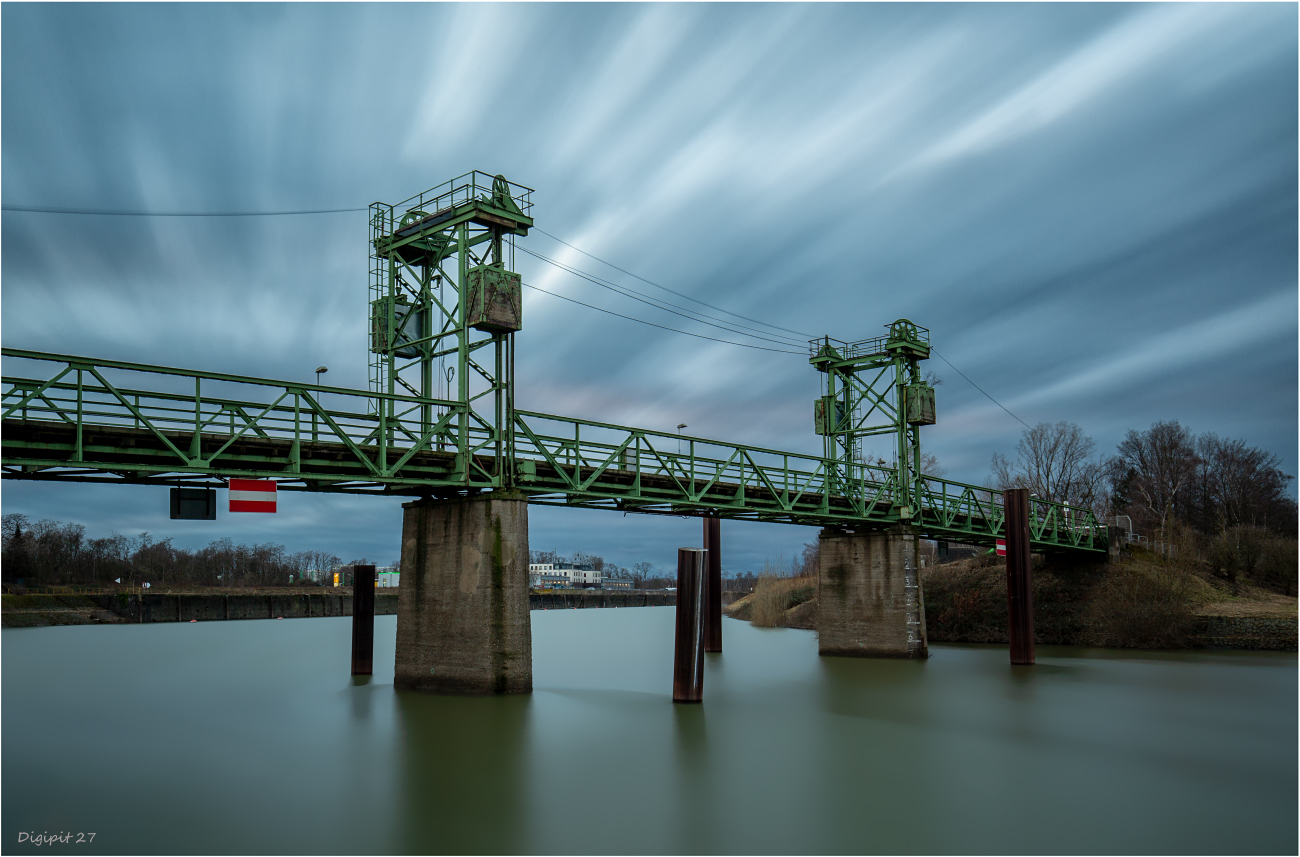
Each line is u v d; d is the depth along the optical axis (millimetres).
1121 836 18500
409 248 36906
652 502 38562
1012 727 29969
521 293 33469
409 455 30312
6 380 22531
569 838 18031
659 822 19109
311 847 17422
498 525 32062
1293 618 55500
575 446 35469
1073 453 98500
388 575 188250
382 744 25797
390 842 17734
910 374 55812
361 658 39719
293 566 192750
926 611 69812
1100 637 60375
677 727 28797
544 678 40312
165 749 25297
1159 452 111812
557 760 24203
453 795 20906
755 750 25906
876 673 44719
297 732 27312
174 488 26375
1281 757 25672
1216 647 56906
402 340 36969
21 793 20984
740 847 17656
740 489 43031
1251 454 109875
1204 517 106938
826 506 48062
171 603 117875
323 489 29766
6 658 53438
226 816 19312
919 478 54844
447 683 32625
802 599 89438
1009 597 49094
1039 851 17562
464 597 32438
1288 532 104500
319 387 28312
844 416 57750
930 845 17875
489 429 33250
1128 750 26469
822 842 17969
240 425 26406
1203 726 30391
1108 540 67375
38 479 24406
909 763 24641
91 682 40062
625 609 177250
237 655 54719
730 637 69562
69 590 116062
